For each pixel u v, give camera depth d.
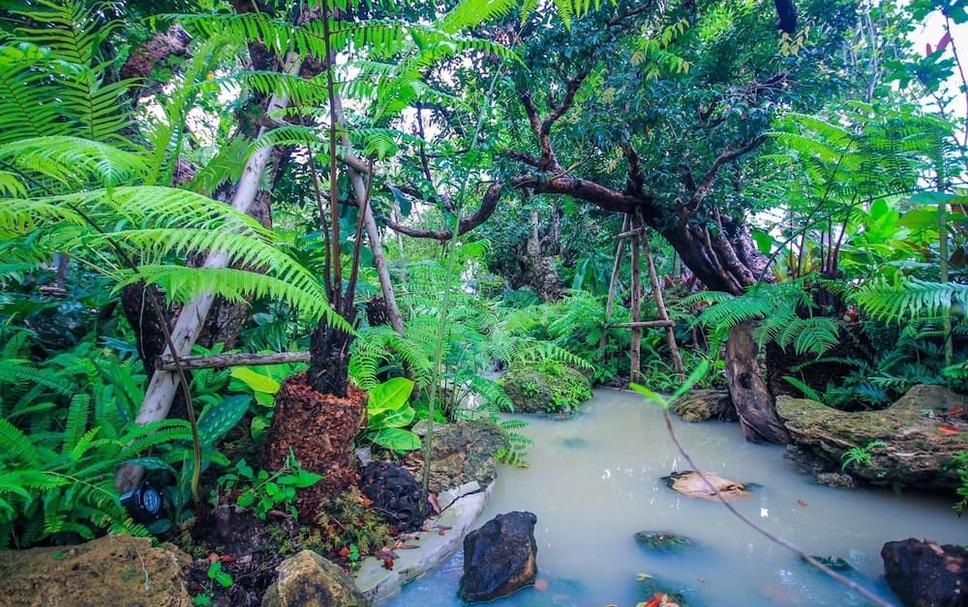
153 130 2.17
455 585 1.65
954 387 2.75
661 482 2.57
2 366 1.57
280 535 1.66
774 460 2.93
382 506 1.96
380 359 3.20
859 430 2.54
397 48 1.85
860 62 4.73
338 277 1.77
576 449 3.14
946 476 2.24
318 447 1.78
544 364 4.44
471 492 2.26
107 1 2.21
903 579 1.54
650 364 5.26
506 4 1.88
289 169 3.52
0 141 1.38
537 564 1.76
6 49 1.16
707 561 1.79
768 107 3.43
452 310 3.38
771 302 3.48
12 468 1.36
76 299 2.31
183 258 2.31
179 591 1.31
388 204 4.32
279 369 2.48
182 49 2.88
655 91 3.47
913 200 3.00
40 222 1.50
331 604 1.34
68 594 1.21
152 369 1.93
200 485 1.79
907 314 3.01
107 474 1.50
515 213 8.62
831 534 2.00
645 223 4.69
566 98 3.75
